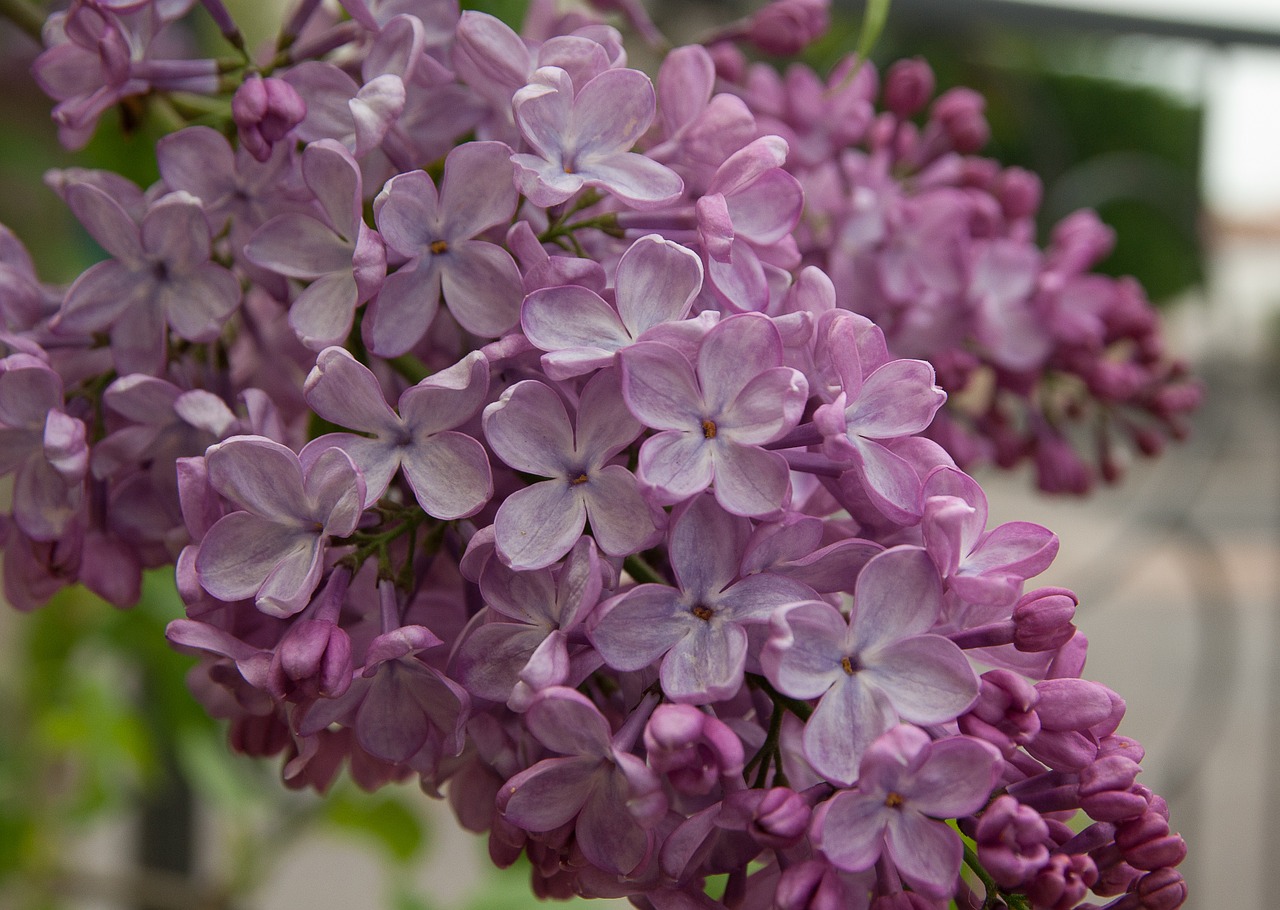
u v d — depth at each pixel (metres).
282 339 0.32
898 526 0.28
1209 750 0.68
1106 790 0.28
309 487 0.28
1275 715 0.83
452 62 0.31
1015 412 0.42
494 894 0.43
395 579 0.30
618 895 0.29
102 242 0.31
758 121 0.35
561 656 0.28
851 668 0.28
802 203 0.30
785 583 0.28
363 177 0.30
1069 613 0.28
